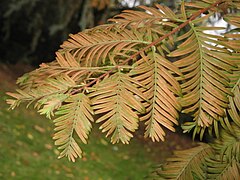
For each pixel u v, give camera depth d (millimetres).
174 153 491
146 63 375
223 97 365
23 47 5617
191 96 364
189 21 414
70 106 357
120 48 398
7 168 2736
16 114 3793
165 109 354
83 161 3414
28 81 409
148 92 360
